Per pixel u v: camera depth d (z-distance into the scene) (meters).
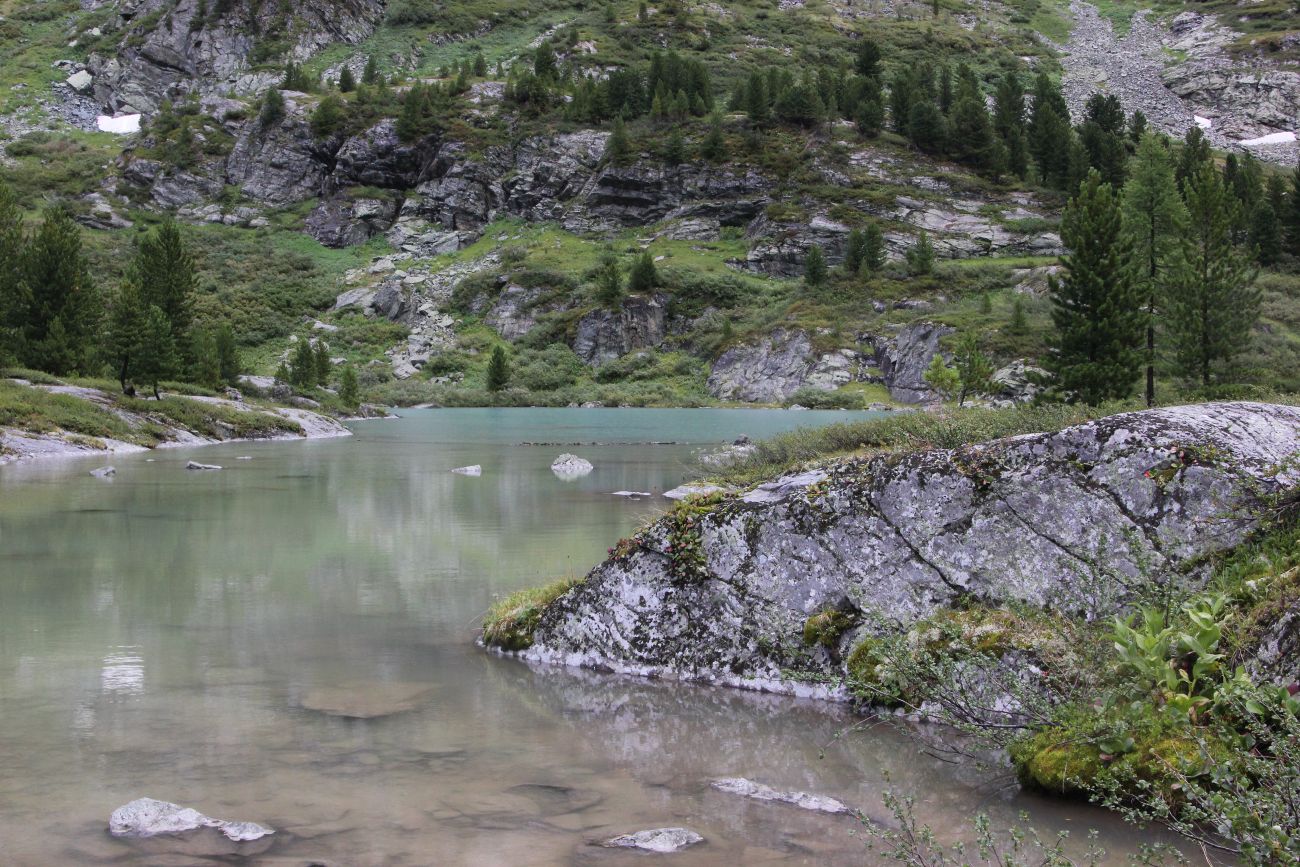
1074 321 36.03
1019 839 4.25
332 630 9.33
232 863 4.42
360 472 27.59
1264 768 4.21
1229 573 6.20
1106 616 6.33
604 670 8.05
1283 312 80.44
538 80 170.25
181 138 168.12
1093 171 35.75
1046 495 7.03
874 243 115.31
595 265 129.38
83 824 4.82
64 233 51.91
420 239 150.12
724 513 8.08
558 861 4.52
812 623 7.45
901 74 174.62
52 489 22.16
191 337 60.62
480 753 6.04
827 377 91.56
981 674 6.29
